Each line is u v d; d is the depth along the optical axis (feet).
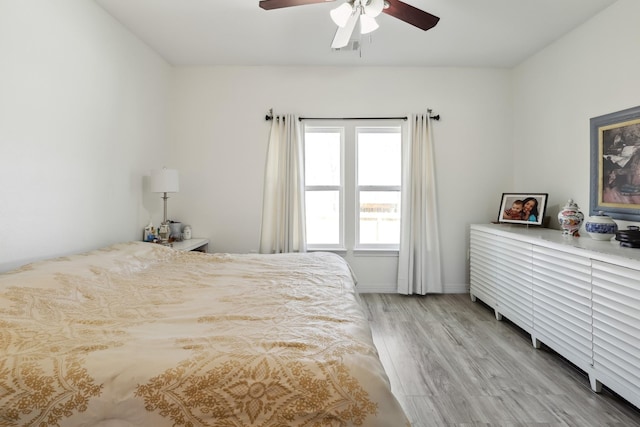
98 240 8.82
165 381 3.19
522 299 8.93
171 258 8.54
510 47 11.27
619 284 5.87
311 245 13.48
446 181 13.16
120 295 5.58
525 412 5.89
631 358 5.65
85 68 8.25
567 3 8.57
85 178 8.29
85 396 3.13
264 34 10.43
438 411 5.91
